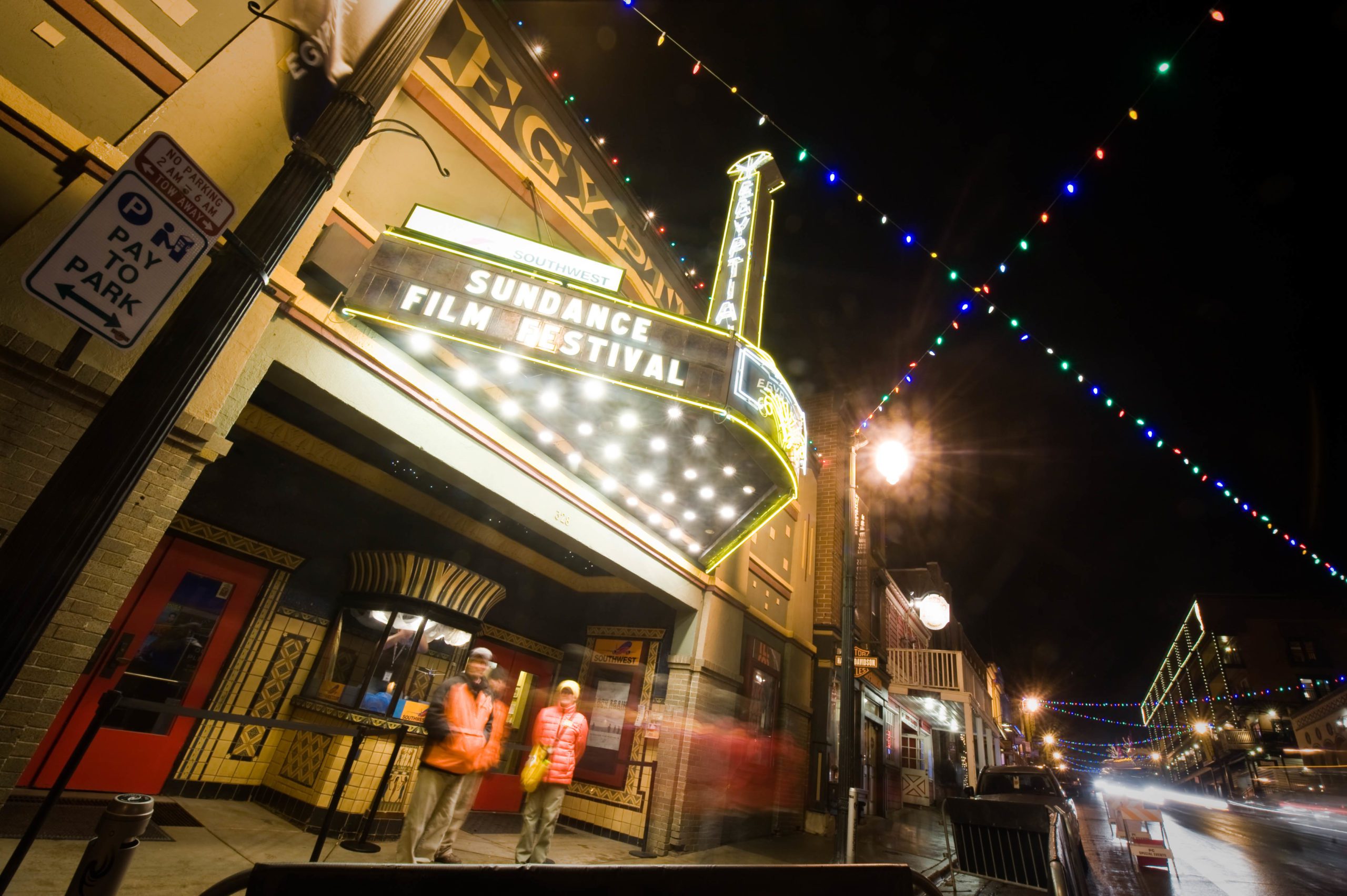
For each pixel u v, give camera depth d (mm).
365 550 7688
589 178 8898
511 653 9375
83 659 3520
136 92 4156
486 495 6508
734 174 10445
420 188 6406
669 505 8766
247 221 3004
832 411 16031
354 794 6129
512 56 7730
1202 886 9023
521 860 5973
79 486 2381
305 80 4855
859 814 13500
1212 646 50312
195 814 5656
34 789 5176
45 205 3686
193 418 4090
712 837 9133
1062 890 4953
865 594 16656
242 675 6562
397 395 5602
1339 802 31828
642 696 9453
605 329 6180
